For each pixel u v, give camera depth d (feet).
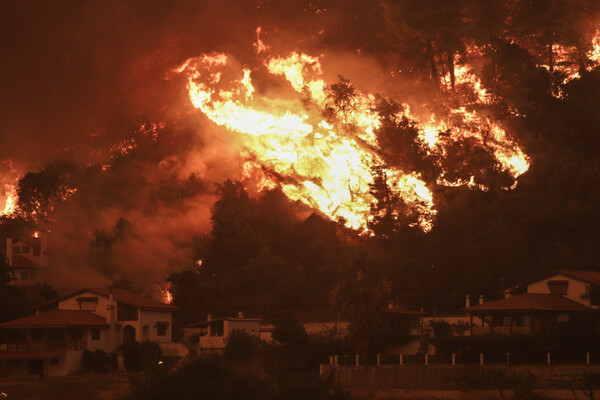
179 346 395.14
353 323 368.89
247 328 407.85
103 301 404.57
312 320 441.68
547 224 485.15
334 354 364.38
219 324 406.21
